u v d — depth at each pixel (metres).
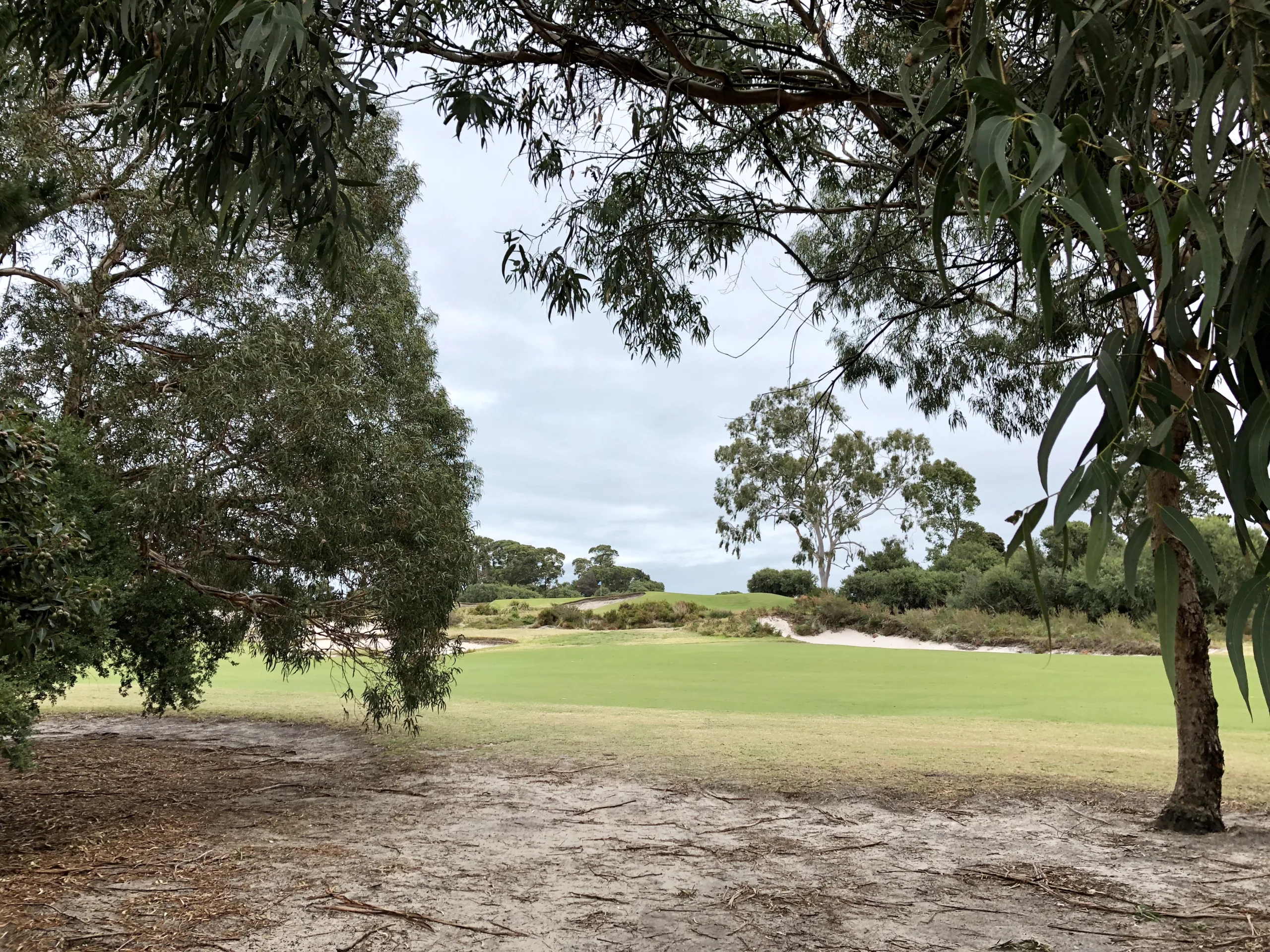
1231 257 1.27
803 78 3.72
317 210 3.02
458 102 4.00
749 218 5.26
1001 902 4.19
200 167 2.75
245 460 7.40
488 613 37.91
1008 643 23.23
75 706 12.70
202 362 8.29
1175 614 1.22
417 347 10.61
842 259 6.89
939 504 26.58
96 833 5.52
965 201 1.44
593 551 64.56
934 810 6.26
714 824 5.88
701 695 14.01
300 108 2.70
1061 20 1.75
